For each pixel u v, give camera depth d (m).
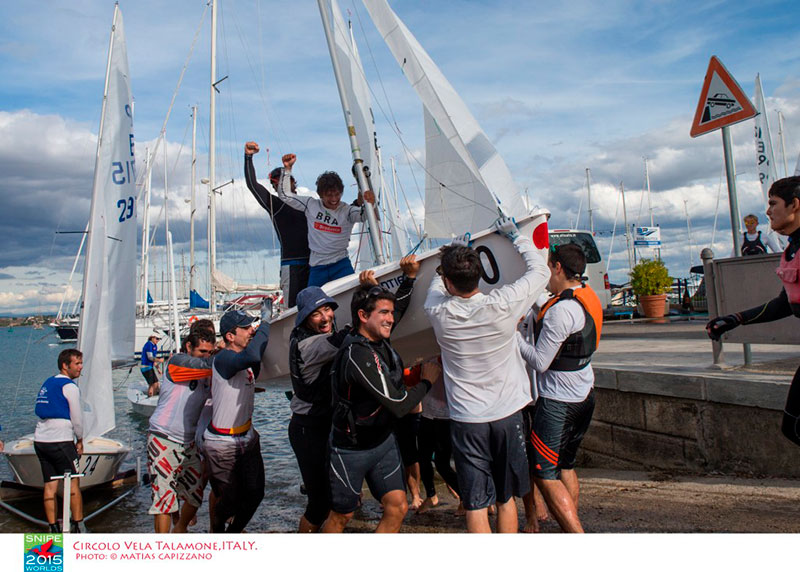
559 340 3.53
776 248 11.30
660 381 5.57
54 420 6.44
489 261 4.52
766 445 4.77
